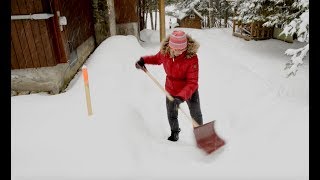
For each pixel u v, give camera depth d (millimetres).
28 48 4426
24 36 4344
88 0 7902
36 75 4602
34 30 4348
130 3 9586
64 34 4805
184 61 3127
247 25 12492
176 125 3605
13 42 4340
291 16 7805
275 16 8789
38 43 4430
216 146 3156
